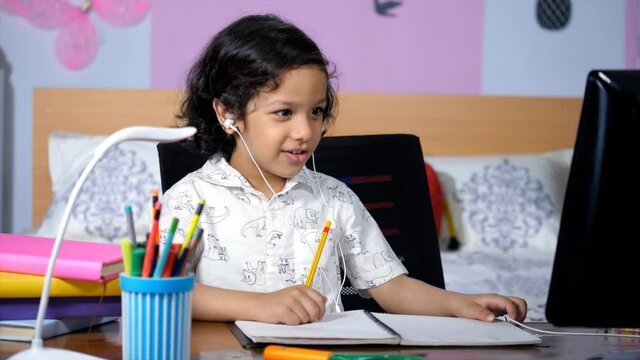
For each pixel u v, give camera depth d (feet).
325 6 11.62
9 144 11.30
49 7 11.27
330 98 4.57
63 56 11.34
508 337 3.35
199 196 4.42
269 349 2.85
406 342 3.18
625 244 2.83
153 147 10.24
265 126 4.06
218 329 3.49
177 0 11.39
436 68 11.81
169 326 2.65
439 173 10.62
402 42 11.75
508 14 11.81
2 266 3.24
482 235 10.27
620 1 11.85
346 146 5.02
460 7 11.77
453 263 9.34
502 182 10.55
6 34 11.27
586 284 2.89
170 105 11.30
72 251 3.38
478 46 11.82
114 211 9.59
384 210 4.99
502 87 11.89
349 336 3.13
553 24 11.84
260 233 4.46
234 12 11.48
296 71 3.98
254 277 4.42
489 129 11.78
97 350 3.06
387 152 5.06
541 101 11.81
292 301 3.44
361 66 11.73
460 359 3.01
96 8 11.35
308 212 4.58
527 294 8.10
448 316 4.14
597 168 2.79
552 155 11.39
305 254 4.50
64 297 3.29
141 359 2.64
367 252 4.65
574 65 11.89
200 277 4.39
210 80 4.33
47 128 11.26
